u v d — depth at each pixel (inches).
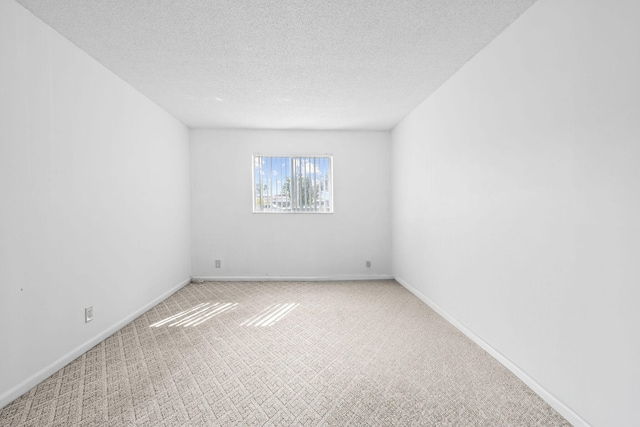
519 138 87.8
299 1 81.8
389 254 214.4
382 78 129.9
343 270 213.3
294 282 205.9
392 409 75.1
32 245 85.6
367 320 135.2
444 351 105.3
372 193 213.3
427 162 153.0
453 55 110.6
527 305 85.2
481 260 107.4
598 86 64.1
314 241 212.2
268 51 107.8
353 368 94.7
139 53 108.7
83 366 96.3
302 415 73.2
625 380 59.4
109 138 120.7
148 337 118.0
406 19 89.6
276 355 103.4
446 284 134.7
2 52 77.3
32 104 85.9
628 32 58.1
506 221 93.8
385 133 213.2
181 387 85.0
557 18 74.2
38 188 87.6
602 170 63.5
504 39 94.3
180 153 190.7
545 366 79.0
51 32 92.7
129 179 134.6
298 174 212.4
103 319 116.3
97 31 95.0
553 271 76.1
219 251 208.8
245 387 84.9
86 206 107.4
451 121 128.1
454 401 78.0
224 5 83.2
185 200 197.8
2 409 75.2
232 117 182.7
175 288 181.5
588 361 66.9
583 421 67.7
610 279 62.1
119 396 80.8
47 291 90.5
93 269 110.8
